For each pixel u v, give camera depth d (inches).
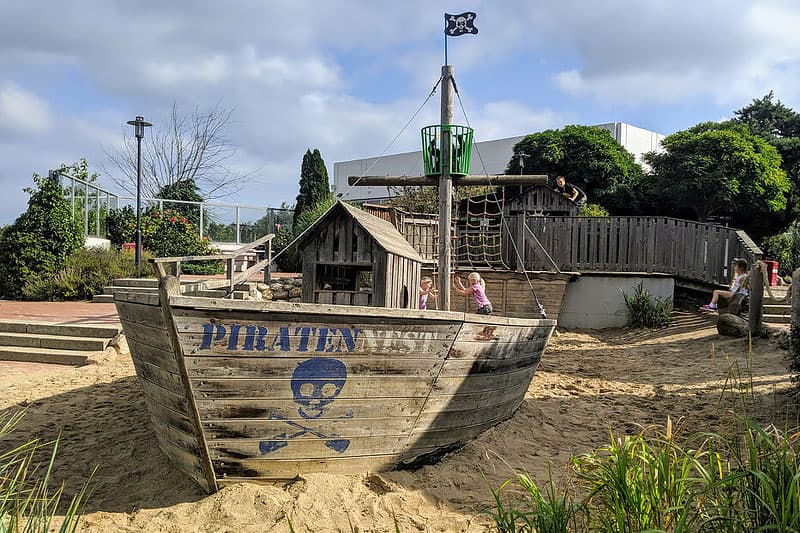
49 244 629.3
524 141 1270.9
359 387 188.5
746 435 141.2
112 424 266.4
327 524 170.2
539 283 562.3
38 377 344.5
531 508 169.3
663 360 410.0
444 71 297.9
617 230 586.2
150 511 181.8
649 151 1370.6
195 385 170.6
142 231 888.9
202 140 1462.8
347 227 303.6
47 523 139.9
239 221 1104.8
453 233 609.9
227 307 165.5
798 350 281.9
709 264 555.5
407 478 203.6
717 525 122.0
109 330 401.7
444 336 199.3
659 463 129.7
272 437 182.4
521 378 263.6
